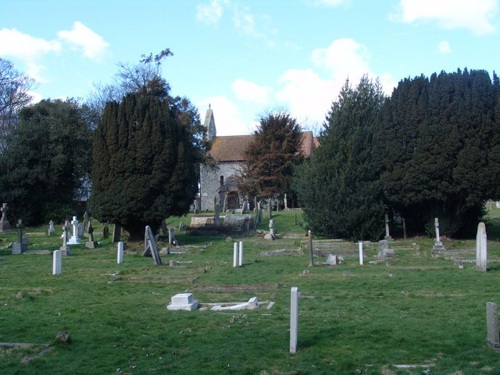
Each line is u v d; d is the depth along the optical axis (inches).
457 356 327.0
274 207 2495.1
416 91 1186.0
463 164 1110.4
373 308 473.4
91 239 1179.9
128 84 2082.9
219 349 351.6
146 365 322.7
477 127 1112.8
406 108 1197.7
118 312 474.0
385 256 898.1
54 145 1883.6
